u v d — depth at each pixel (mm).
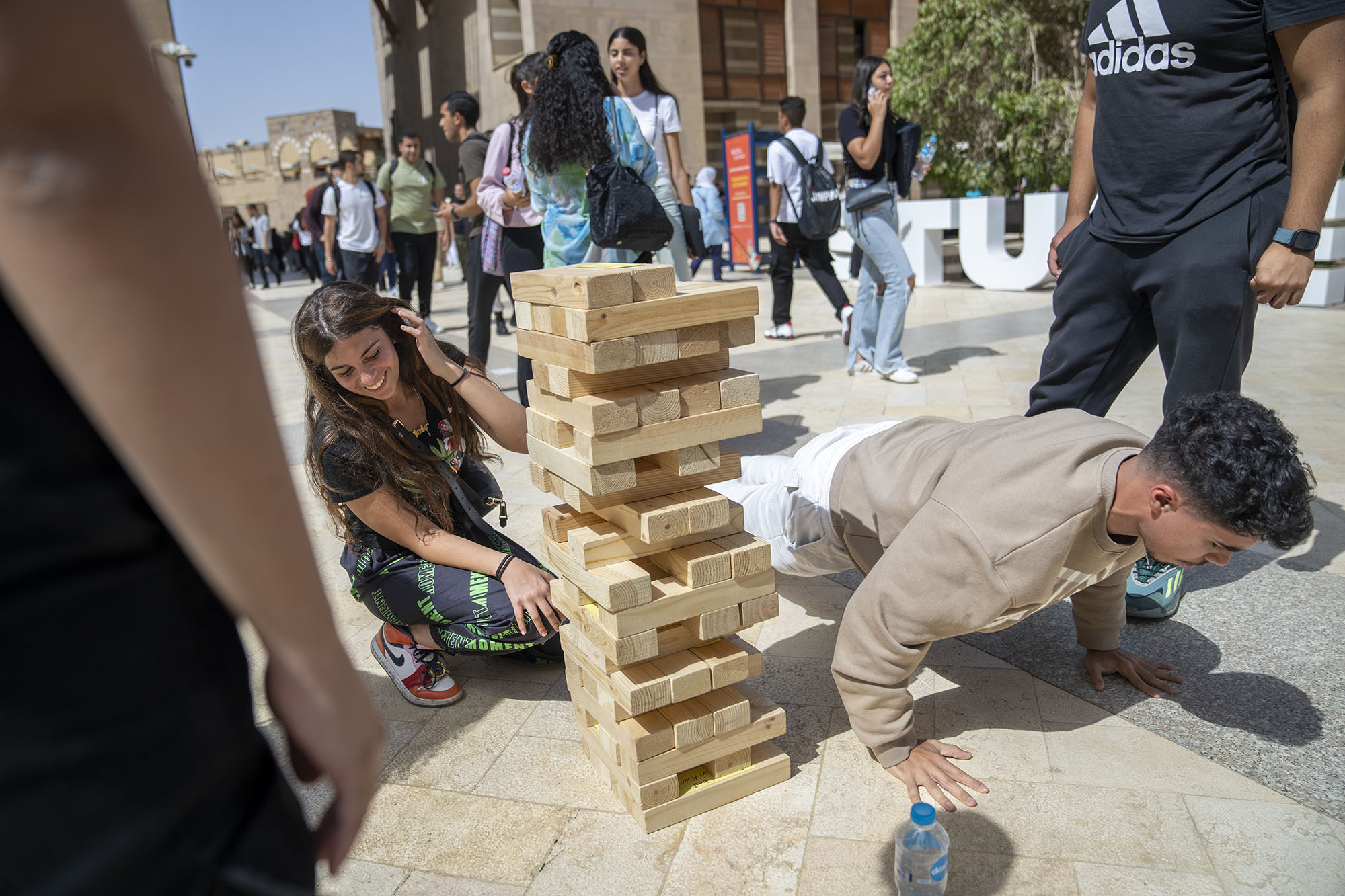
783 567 2570
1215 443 1460
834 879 1725
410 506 2328
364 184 8484
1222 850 1735
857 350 5887
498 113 20375
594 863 1808
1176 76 2381
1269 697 2217
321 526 3941
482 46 20453
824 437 2475
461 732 2307
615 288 1542
